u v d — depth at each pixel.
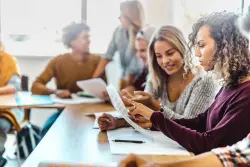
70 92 2.79
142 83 2.58
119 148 1.26
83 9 3.65
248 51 1.19
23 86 2.89
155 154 1.21
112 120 1.55
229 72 1.19
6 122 2.53
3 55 2.83
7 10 3.61
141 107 1.40
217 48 1.19
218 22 1.19
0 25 3.61
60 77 2.87
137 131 1.51
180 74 1.77
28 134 2.64
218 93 1.38
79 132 1.50
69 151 1.22
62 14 3.64
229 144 1.12
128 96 1.78
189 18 3.24
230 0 2.63
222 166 0.85
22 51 3.64
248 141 0.86
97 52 3.63
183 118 1.52
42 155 1.17
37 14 3.63
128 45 2.99
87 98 2.49
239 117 1.12
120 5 3.14
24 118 2.77
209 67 1.24
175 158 1.17
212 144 1.15
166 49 1.73
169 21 3.47
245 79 1.20
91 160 1.12
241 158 0.84
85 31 2.86
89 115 1.89
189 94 1.68
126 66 2.98
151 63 1.87
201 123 1.47
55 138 1.39
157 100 1.80
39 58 3.65
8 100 2.35
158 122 1.28
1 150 2.23
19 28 3.63
